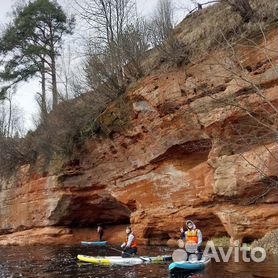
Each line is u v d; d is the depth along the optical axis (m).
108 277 11.46
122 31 21.89
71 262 15.02
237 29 14.99
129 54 19.78
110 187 20.48
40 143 24.72
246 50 14.14
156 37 19.50
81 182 22.03
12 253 19.52
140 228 18.58
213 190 15.27
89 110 21.81
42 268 13.92
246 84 13.87
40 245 23.30
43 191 24.09
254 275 9.91
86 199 22.44
